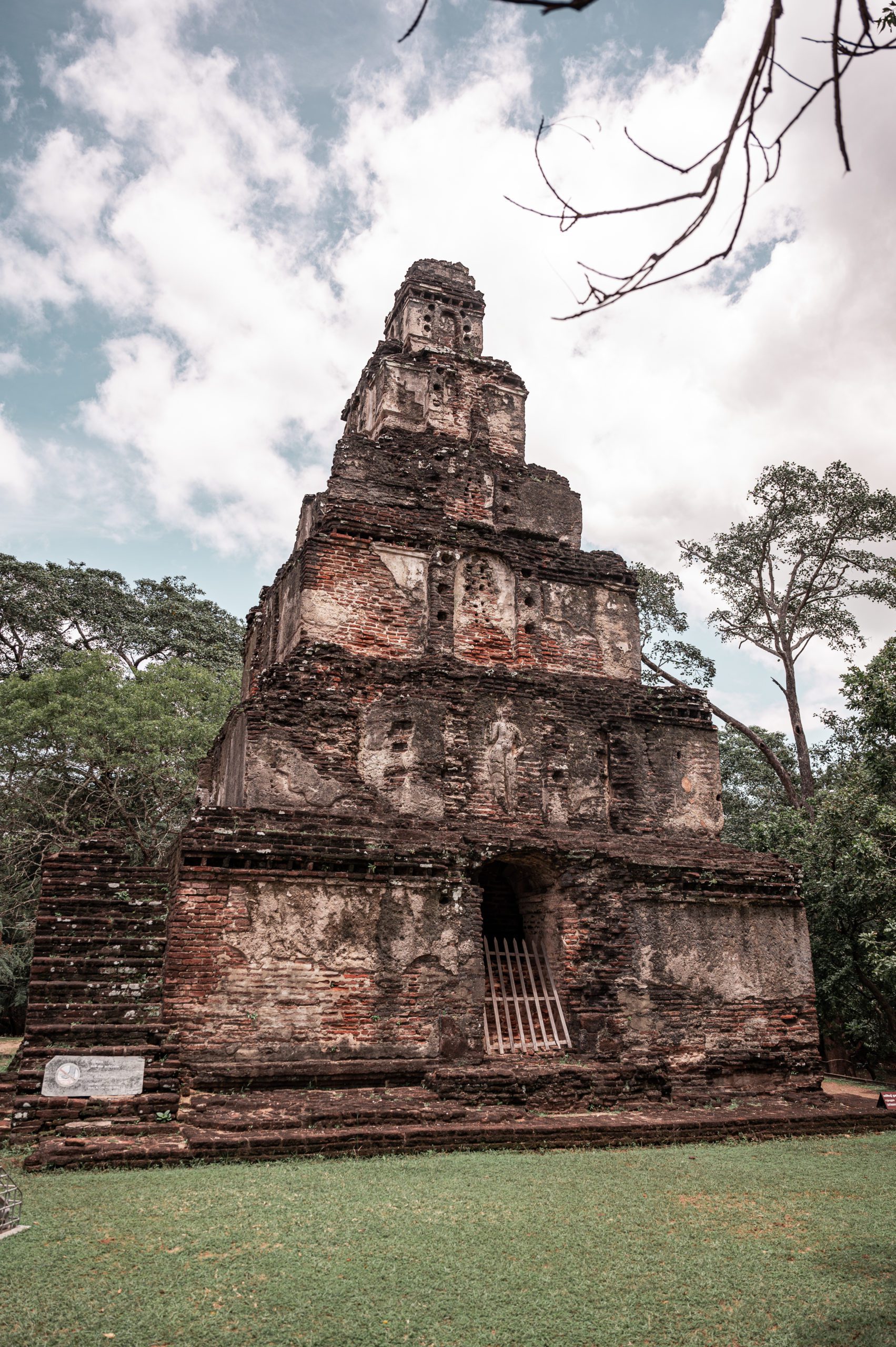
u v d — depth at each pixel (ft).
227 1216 24.44
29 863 104.94
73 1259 21.01
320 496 58.90
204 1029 40.06
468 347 71.26
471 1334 18.08
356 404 72.43
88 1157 29.81
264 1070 39.75
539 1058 46.14
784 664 101.19
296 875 43.39
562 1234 24.43
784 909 53.52
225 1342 17.26
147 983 40.27
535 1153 35.60
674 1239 24.57
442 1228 24.35
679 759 58.23
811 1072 50.93
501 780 52.95
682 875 51.39
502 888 55.77
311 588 54.29
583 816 54.54
